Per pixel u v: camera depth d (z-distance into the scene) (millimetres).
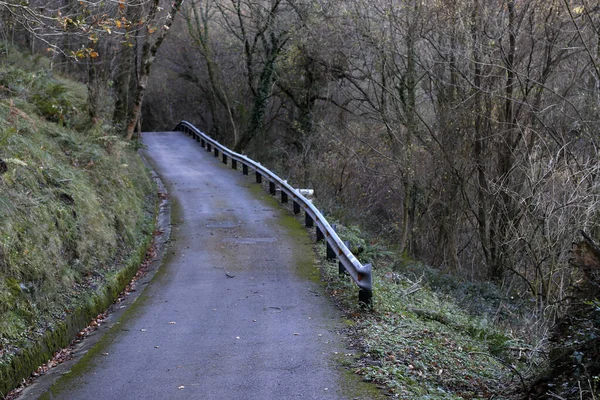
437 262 25562
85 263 10445
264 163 37125
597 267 7102
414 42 22938
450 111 22609
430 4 21922
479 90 20328
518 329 13148
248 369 7211
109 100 22375
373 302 9969
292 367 7254
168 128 54031
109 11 14609
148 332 8828
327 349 7922
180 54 45375
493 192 20281
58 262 9172
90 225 11281
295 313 9742
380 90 30266
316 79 31297
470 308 15375
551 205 15445
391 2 22781
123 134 22312
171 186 22875
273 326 9039
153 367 7336
